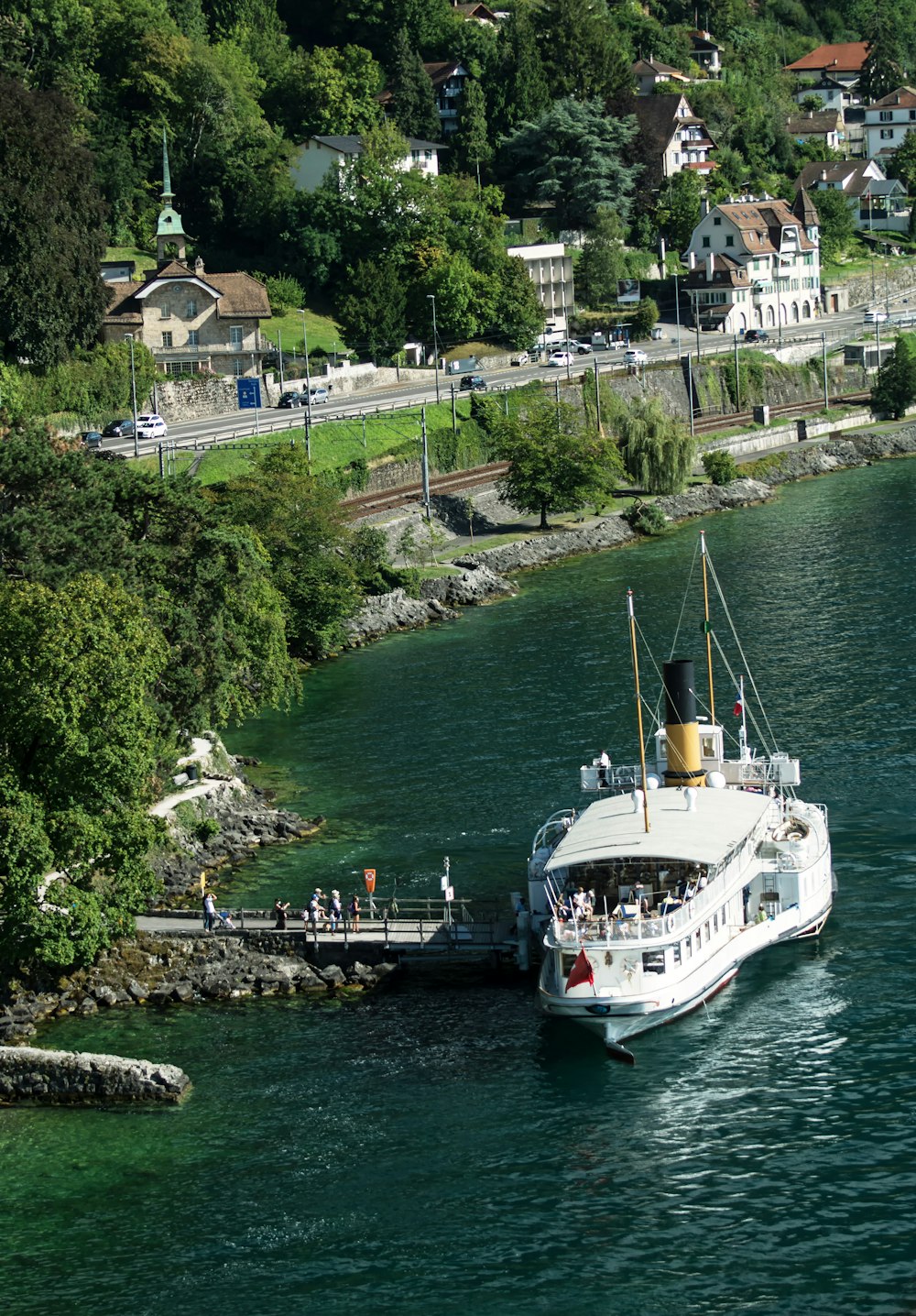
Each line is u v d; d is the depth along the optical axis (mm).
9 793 91438
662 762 112625
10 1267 74125
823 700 140500
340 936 99938
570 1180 78000
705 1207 75625
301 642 170000
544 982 91750
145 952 99375
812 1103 82750
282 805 125438
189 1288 72250
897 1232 73000
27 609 96438
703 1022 91625
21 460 117750
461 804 122750
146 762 96625
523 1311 69750
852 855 110312
